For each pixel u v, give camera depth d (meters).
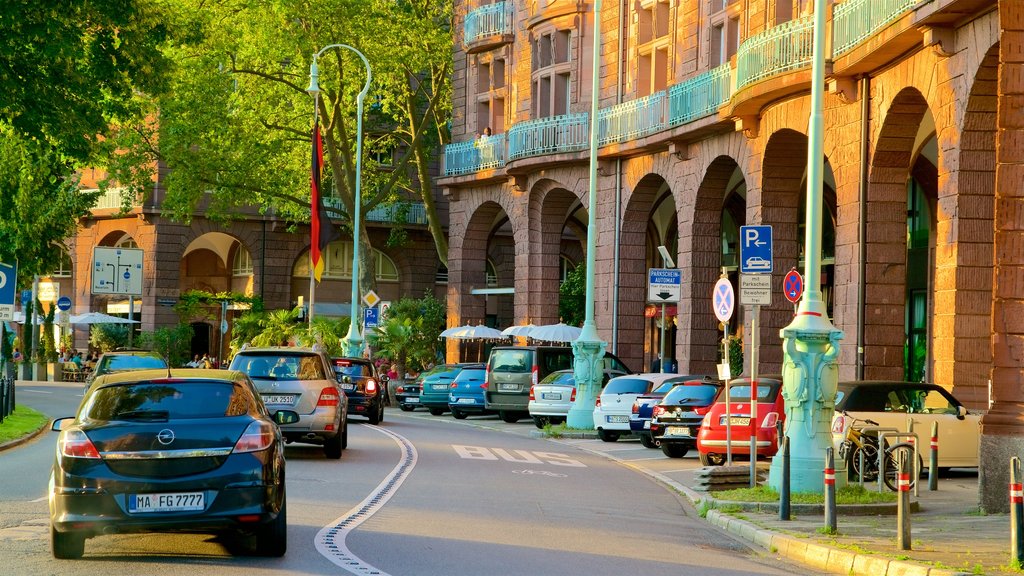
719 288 20.77
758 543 14.63
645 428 29.55
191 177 52.81
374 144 63.09
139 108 26.64
